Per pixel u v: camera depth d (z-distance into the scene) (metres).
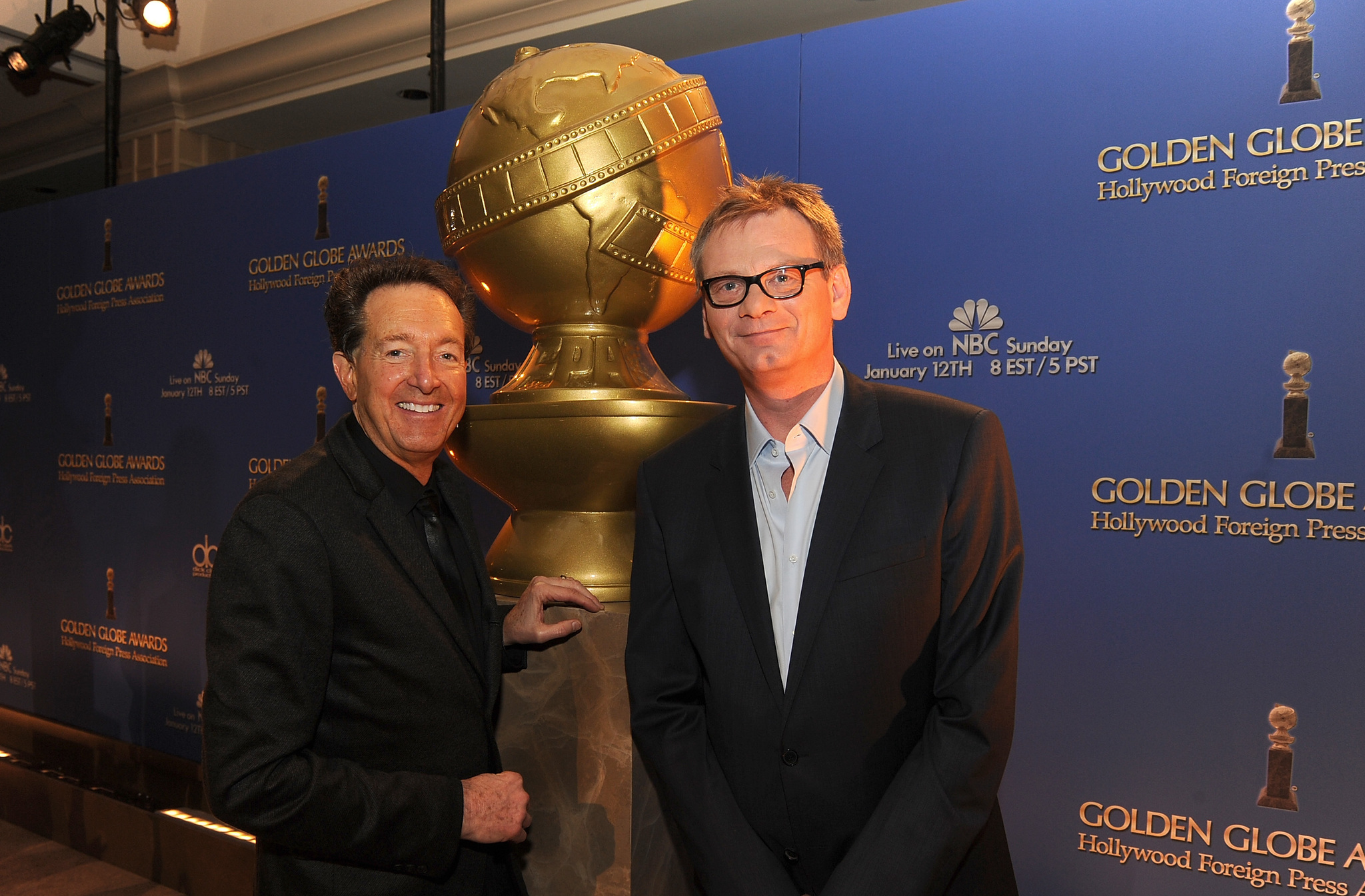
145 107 4.56
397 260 1.25
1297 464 1.54
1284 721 1.55
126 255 3.32
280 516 1.10
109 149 3.85
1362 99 1.50
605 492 1.44
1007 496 1.08
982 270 1.82
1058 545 1.74
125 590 3.35
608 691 1.35
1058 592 1.74
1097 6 1.71
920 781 1.00
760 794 1.10
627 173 1.35
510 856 1.30
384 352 1.19
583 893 1.38
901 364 1.90
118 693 3.37
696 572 1.14
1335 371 1.52
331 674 1.16
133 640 3.32
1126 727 1.68
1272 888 1.56
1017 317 1.78
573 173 1.33
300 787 1.05
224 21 4.35
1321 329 1.53
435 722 1.18
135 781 3.16
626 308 1.46
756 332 1.05
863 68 1.94
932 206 1.87
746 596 1.10
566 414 1.33
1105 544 1.70
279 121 4.50
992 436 1.09
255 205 2.96
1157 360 1.66
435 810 1.13
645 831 1.32
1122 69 1.69
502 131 1.37
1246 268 1.58
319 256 2.82
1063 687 1.74
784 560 1.13
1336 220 1.52
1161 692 1.65
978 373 1.82
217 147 4.77
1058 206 1.75
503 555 1.53
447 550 1.31
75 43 3.90
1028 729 1.77
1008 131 1.79
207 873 2.74
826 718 1.05
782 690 1.08
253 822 1.03
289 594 1.08
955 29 1.84
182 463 3.17
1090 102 1.71
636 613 1.22
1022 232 1.78
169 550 3.21
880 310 1.92
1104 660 1.70
